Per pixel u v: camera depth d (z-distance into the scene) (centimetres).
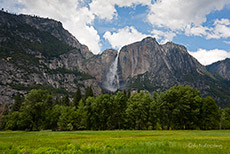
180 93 5566
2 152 1059
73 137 2348
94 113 5928
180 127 5641
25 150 1065
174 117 5559
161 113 5594
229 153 906
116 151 966
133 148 1061
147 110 5797
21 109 5841
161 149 1005
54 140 1838
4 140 1948
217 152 919
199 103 5541
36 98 5947
